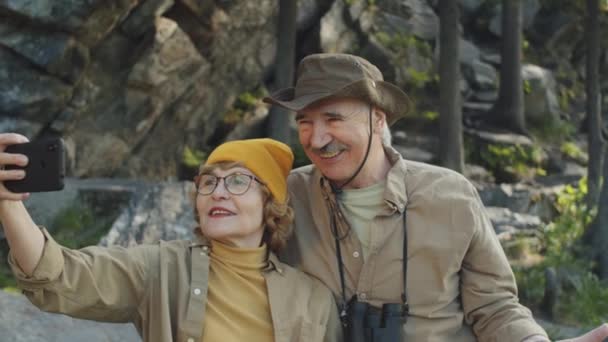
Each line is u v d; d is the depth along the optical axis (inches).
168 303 91.6
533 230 445.4
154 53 438.0
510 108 610.5
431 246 98.7
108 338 206.2
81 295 87.6
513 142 588.7
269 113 531.8
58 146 78.5
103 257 90.7
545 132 636.1
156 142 479.8
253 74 536.7
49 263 84.0
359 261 100.4
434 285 99.4
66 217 353.7
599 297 357.4
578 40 730.2
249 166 96.6
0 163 78.4
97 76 422.6
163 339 89.9
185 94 482.9
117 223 317.1
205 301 92.0
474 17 704.4
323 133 96.3
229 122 523.5
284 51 469.7
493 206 518.3
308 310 96.7
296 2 470.6
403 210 99.7
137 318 94.5
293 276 98.7
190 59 465.7
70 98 408.2
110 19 401.7
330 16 581.9
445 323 100.3
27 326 198.4
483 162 578.6
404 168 102.0
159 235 311.4
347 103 95.7
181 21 459.8
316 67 96.9
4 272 314.3
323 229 102.3
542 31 724.0
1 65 382.3
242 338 92.4
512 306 100.4
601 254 409.4
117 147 444.1
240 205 95.4
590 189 542.6
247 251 96.1
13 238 82.4
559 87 701.3
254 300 95.1
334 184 101.9
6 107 385.7
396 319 98.0
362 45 601.3
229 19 487.5
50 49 387.5
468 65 655.1
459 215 99.6
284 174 101.8
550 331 315.9
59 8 381.1
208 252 96.7
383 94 99.4
